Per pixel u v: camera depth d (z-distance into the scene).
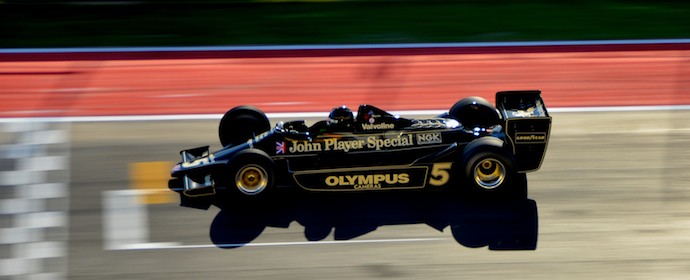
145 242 20.50
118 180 23.94
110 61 35.41
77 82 32.81
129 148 26.31
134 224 21.38
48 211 22.08
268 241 20.47
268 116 29.64
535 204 22.08
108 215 21.84
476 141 21.91
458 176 22.53
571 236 20.50
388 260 19.55
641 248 19.95
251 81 33.19
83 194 23.05
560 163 24.73
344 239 20.50
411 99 31.36
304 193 22.88
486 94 31.92
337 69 34.56
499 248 20.02
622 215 21.53
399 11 43.34
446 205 22.08
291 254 19.88
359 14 42.84
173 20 41.47
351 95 31.77
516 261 19.47
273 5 44.25
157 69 34.47
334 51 36.88
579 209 21.84
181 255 19.89
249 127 24.88
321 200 22.52
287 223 21.30
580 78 33.34
